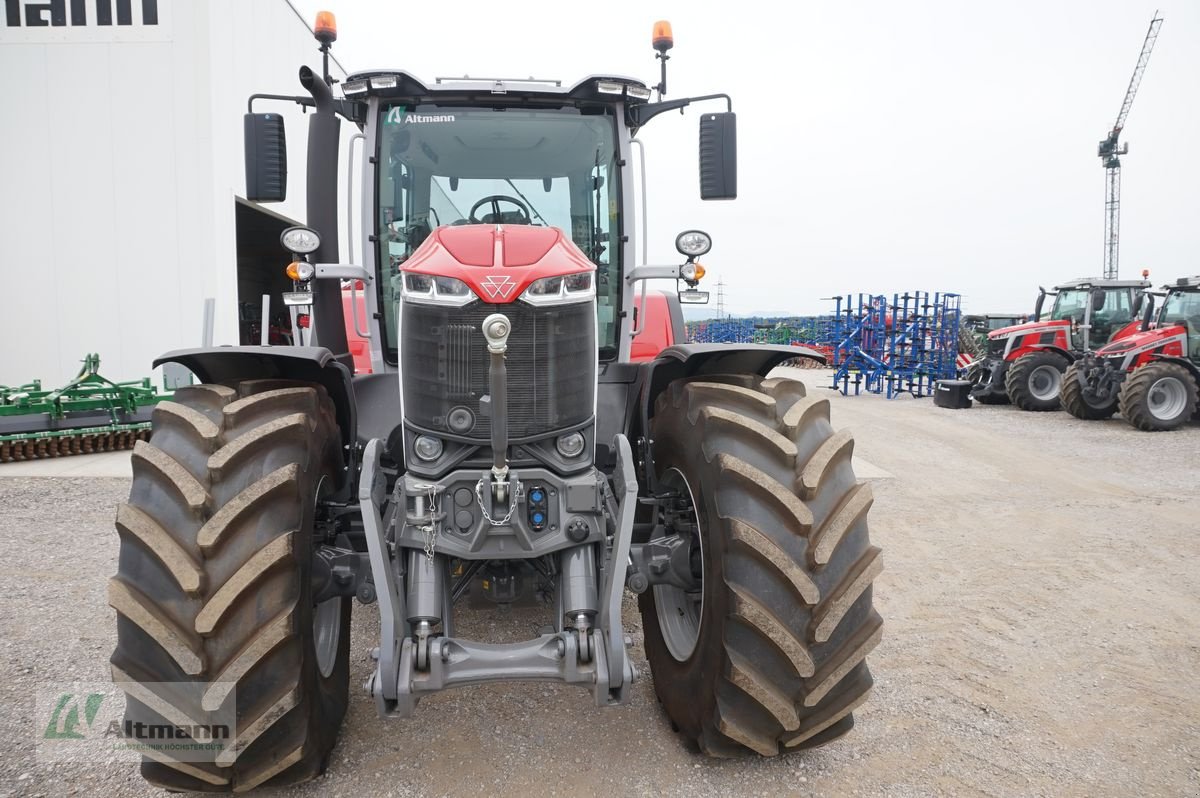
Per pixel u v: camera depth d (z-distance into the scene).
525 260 2.30
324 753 2.27
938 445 9.08
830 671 2.11
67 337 10.02
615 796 2.27
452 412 2.28
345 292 4.67
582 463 2.41
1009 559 4.72
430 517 2.27
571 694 2.91
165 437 2.09
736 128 3.17
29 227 9.92
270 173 3.00
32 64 9.74
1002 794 2.32
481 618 3.63
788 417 2.27
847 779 2.38
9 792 2.26
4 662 3.16
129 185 9.88
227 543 1.94
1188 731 2.71
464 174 3.29
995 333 13.89
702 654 2.26
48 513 5.59
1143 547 4.97
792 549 2.11
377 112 3.20
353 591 2.37
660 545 2.49
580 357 2.39
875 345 15.35
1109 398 11.05
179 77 9.80
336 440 2.52
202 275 9.95
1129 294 13.57
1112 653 3.36
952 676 3.13
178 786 2.03
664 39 3.34
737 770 2.41
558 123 3.31
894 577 4.37
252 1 11.03
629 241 3.38
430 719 2.72
